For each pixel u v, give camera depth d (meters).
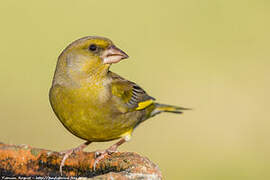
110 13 22.64
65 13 22.27
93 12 22.62
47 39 20.11
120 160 6.39
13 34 20.41
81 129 7.40
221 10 23.50
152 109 9.18
